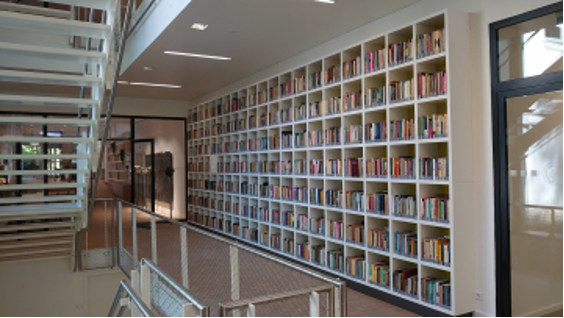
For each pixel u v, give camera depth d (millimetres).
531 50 3342
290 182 6355
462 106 3705
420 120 3939
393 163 4230
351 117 4949
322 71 5266
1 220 5023
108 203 9789
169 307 3250
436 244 3748
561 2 3121
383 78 4703
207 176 8766
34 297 6195
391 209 4230
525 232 3379
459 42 3717
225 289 4539
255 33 5051
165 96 9336
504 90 3514
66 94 8555
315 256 5367
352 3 4199
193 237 7781
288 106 6211
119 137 9414
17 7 4402
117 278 6547
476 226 3734
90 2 3398
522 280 3396
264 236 6543
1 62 4145
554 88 3172
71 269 6336
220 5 4191
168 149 9828
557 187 3166
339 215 5250
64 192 8500
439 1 4020
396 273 4160
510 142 3490
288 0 4086
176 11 4465
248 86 6980
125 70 6801
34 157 4270
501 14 3543
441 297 3686
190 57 6062
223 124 7945
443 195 3947
